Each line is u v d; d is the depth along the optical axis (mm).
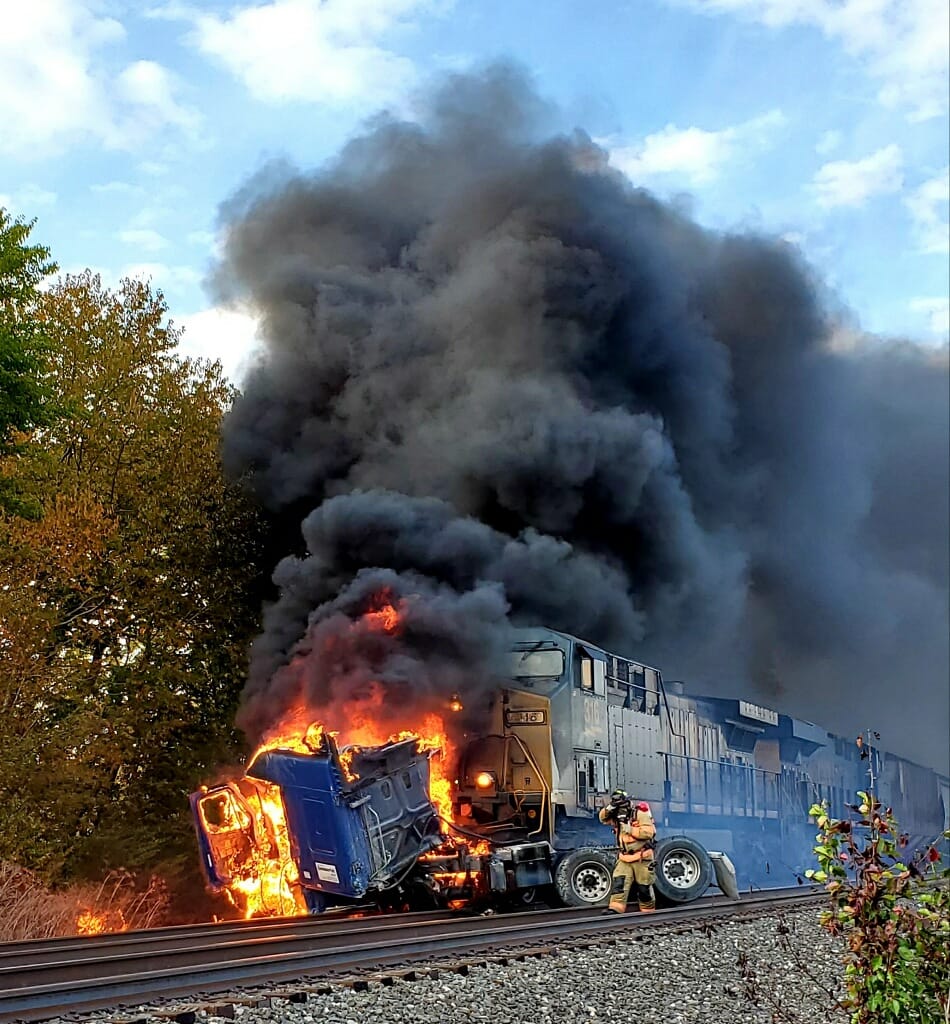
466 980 11406
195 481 28781
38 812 24625
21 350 21922
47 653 26234
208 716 28375
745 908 18953
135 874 25719
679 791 24031
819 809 8875
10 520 24484
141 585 27969
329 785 16812
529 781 18844
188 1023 9172
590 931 15031
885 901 8492
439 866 17781
